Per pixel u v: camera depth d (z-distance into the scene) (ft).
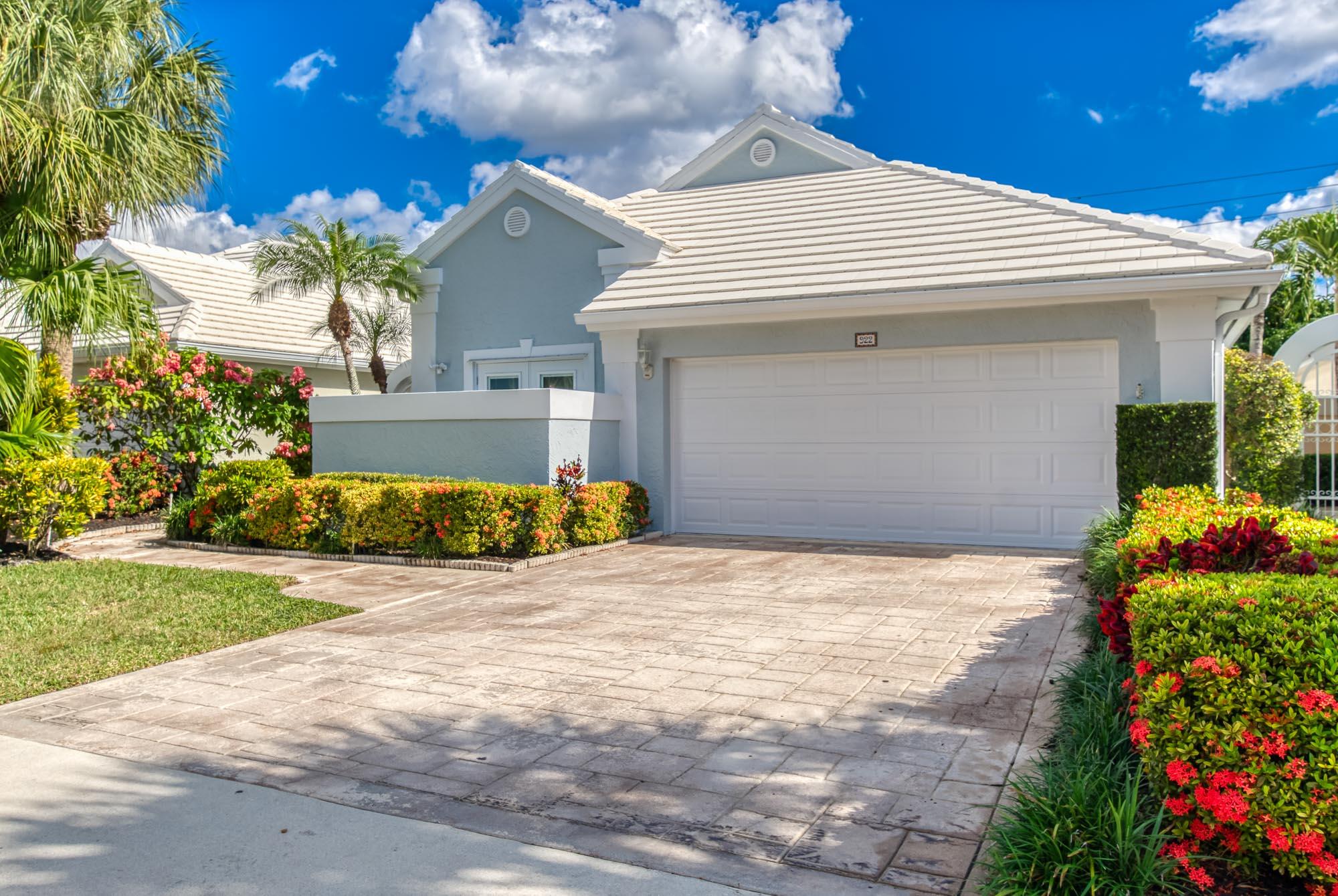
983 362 39.40
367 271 55.36
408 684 20.99
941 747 16.48
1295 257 87.40
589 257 49.24
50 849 13.30
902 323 39.99
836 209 49.06
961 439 39.83
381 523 38.27
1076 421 37.91
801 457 42.80
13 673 21.95
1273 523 17.75
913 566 34.91
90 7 38.83
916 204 47.37
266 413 52.80
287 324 68.64
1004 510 39.14
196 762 16.53
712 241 49.11
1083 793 12.18
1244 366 47.96
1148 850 11.37
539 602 29.76
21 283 35.47
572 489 39.86
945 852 12.71
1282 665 11.47
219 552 41.34
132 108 41.50
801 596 29.76
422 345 53.72
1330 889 11.08
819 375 42.37
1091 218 41.14
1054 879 11.10
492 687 20.70
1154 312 36.01
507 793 14.97
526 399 40.50
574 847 13.10
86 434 49.32
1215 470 33.68
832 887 11.91
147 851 13.24
